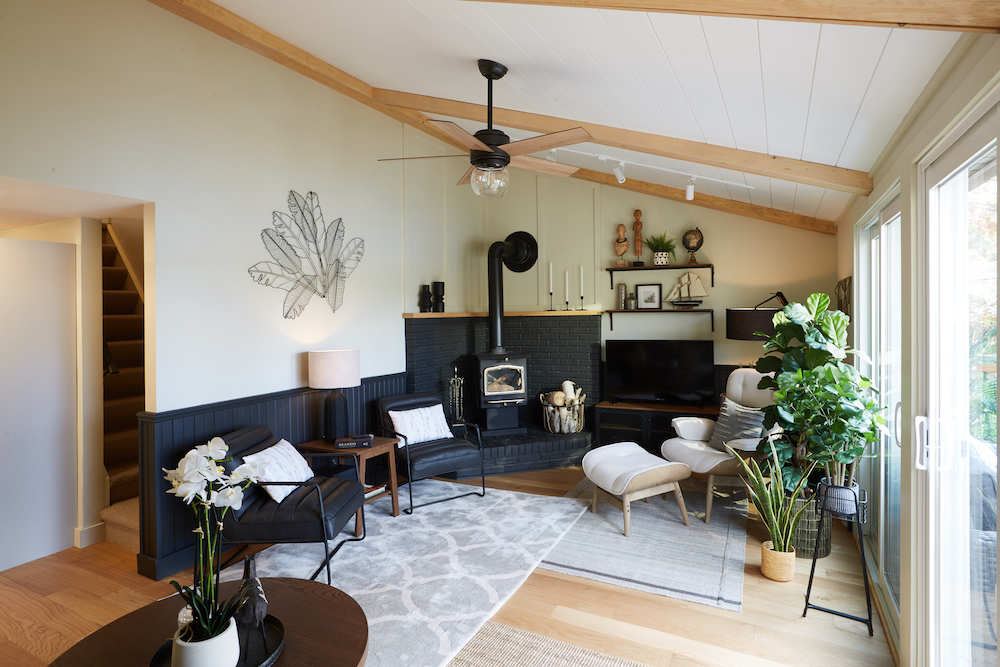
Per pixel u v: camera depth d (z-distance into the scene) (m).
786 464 3.44
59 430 3.65
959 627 1.84
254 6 3.17
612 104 3.03
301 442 4.25
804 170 3.11
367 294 4.96
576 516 4.13
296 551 3.57
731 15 1.55
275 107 4.05
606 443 5.82
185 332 3.43
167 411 3.31
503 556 3.46
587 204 6.27
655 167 4.59
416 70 3.48
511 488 4.86
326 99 4.51
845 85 1.97
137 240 5.49
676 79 2.41
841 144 2.59
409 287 5.51
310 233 4.36
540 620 2.77
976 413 1.66
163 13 3.28
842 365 2.97
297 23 3.27
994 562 1.54
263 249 3.96
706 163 3.44
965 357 1.75
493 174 3.28
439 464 4.30
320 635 1.87
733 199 5.32
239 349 3.79
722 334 5.68
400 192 5.39
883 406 3.11
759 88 2.23
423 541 3.70
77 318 3.73
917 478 2.10
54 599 3.04
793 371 3.16
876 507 3.27
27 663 2.49
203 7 3.22
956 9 1.26
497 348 5.98
